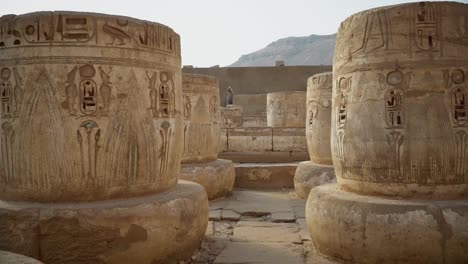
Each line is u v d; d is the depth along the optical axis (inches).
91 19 157.2
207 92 319.3
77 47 156.5
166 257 163.5
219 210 276.8
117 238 151.3
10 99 161.3
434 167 165.3
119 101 160.2
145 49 166.7
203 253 189.5
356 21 179.6
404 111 167.2
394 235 158.2
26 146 157.8
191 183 200.7
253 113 1048.8
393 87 168.7
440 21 167.2
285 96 532.4
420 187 167.0
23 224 149.7
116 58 159.9
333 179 293.0
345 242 167.9
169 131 176.6
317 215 180.9
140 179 165.5
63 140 155.5
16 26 159.6
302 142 448.5
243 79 1240.2
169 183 180.9
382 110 169.9
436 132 164.7
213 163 316.8
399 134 167.2
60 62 156.2
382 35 171.2
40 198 158.1
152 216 156.9
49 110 156.1
